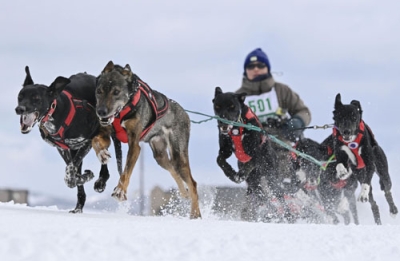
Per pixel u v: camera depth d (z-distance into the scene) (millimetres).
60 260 3537
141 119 7711
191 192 9094
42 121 7332
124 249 3945
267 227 5867
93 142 7633
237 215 11203
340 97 10422
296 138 11164
